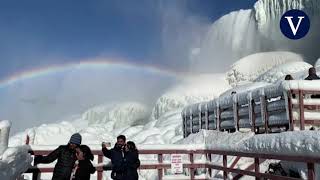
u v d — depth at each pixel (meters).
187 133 16.52
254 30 80.88
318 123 8.49
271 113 9.36
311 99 8.59
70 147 6.03
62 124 25.70
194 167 9.62
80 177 6.04
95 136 22.98
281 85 8.71
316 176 5.55
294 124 8.39
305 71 27.59
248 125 10.70
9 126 6.29
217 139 11.30
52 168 8.07
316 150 4.85
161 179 9.45
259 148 6.61
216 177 9.64
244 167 9.02
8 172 5.70
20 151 6.48
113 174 7.11
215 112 13.01
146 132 26.47
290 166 7.37
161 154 9.55
